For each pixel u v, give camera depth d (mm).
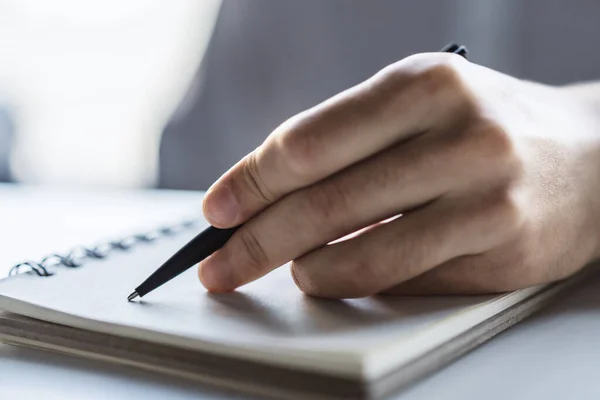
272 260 365
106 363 325
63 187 1171
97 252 483
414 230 341
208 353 287
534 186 362
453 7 1031
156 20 1258
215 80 1162
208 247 374
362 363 251
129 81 1292
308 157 335
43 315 339
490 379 289
